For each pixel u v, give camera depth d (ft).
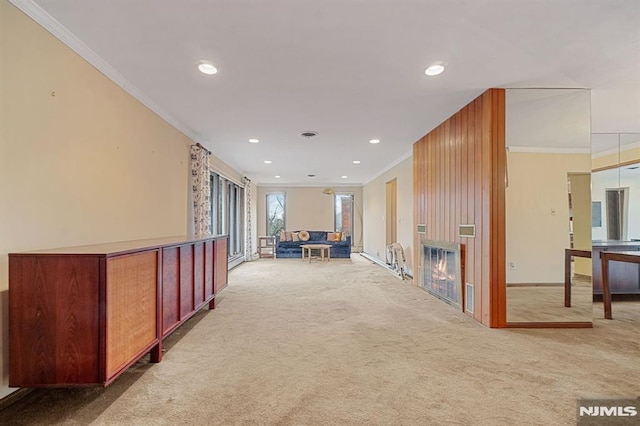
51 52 6.79
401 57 8.38
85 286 5.71
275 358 7.94
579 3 6.25
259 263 27.53
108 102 8.87
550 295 10.59
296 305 13.14
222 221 22.98
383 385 6.59
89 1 6.09
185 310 9.49
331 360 7.81
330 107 12.05
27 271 5.66
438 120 13.70
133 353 6.62
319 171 27.86
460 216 12.47
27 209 6.21
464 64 8.79
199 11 6.45
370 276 20.51
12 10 5.87
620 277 14.33
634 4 6.27
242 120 13.53
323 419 5.45
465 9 6.43
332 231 37.55
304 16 6.63
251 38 7.47
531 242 10.59
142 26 6.95
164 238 11.09
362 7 6.35
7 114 5.79
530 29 7.15
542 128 10.62
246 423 5.34
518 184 10.59
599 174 15.76
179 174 14.02
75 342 5.70
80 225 7.70
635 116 13.28
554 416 5.51
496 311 10.40
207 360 7.83
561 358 7.90
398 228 22.67
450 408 5.76
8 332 5.78
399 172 22.31
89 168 8.05
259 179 32.78
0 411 5.65
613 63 8.81
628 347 8.61
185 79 9.61
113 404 5.90
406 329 10.14
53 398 6.09
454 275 12.88
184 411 5.69
